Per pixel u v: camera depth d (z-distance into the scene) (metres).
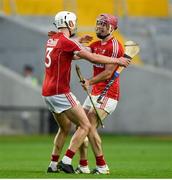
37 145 62.22
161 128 78.38
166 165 40.06
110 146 61.72
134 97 77.69
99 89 31.77
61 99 30.33
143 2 97.25
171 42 95.00
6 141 67.19
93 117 31.55
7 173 30.73
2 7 91.38
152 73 77.88
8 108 75.12
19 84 75.12
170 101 78.38
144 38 94.06
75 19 30.86
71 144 30.45
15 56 78.38
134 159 46.25
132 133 77.81
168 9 98.69
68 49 30.05
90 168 37.81
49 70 30.45
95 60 30.19
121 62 30.48
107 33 31.66
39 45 77.94
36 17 92.25
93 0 94.00
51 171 31.50
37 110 75.12
